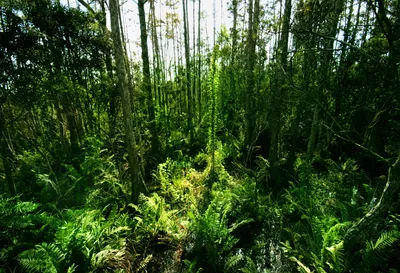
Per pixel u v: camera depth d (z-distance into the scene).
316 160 8.52
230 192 6.32
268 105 7.44
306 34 5.06
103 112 8.71
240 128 11.86
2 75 5.76
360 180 6.50
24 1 6.37
